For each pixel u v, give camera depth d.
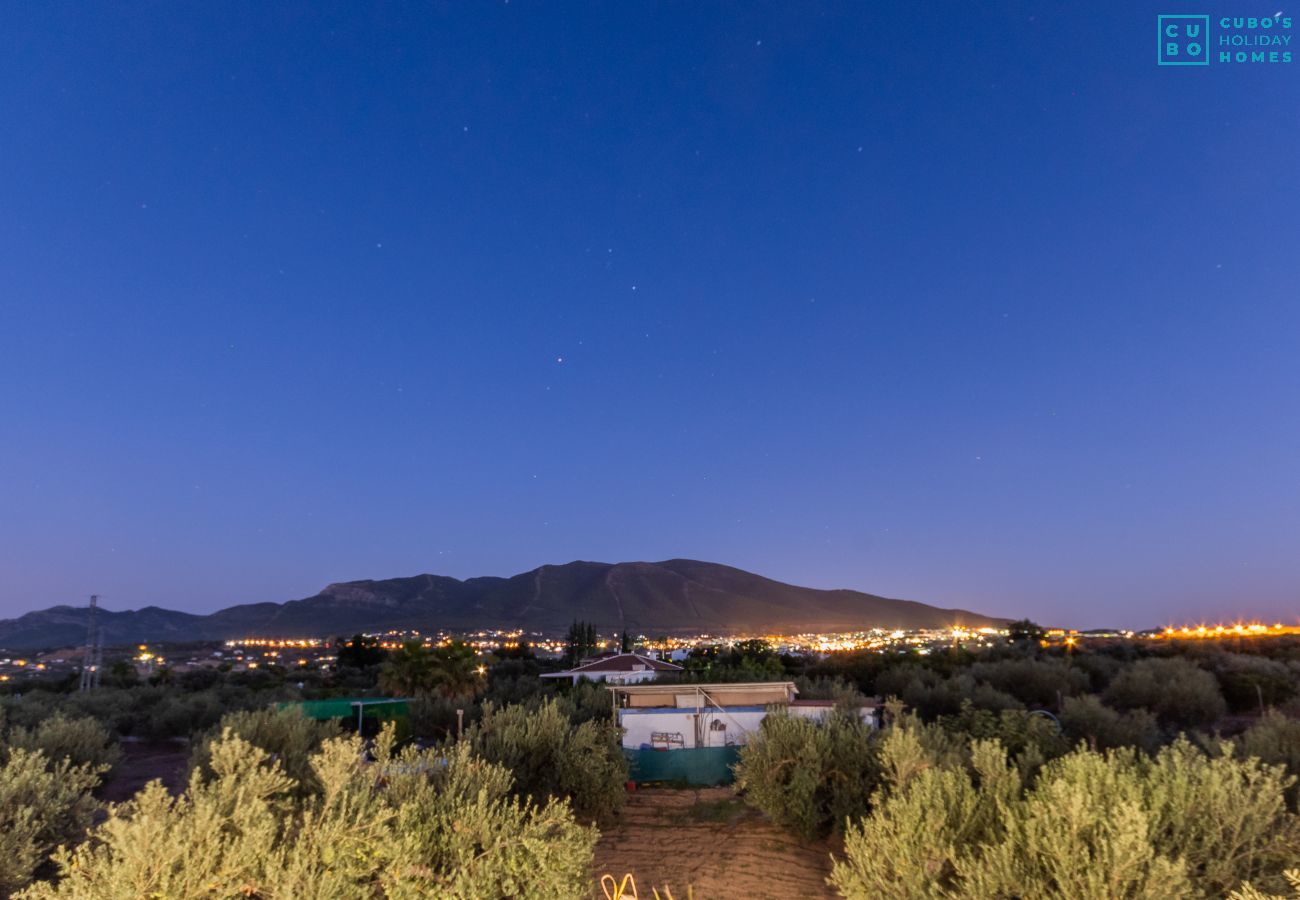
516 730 12.77
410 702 27.80
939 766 8.48
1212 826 5.91
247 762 5.89
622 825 12.59
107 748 16.77
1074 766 6.52
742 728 18.72
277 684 52.78
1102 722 17.30
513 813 5.95
